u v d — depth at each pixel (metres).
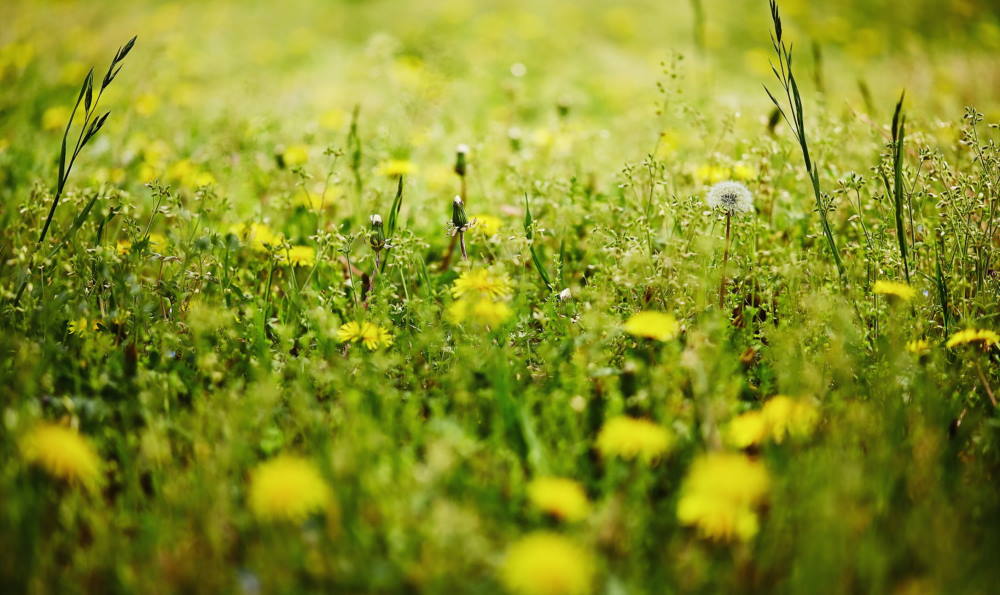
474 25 5.38
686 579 1.81
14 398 1.88
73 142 2.45
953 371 1.96
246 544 1.83
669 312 2.04
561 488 1.83
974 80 2.94
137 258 2.04
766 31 5.39
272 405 1.92
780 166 2.24
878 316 2.00
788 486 1.85
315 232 2.20
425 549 1.81
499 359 1.95
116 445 1.90
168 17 5.14
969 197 2.11
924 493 1.86
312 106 3.10
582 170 2.37
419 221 2.27
